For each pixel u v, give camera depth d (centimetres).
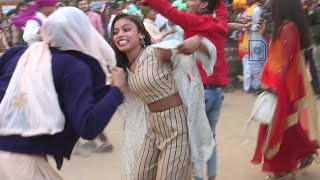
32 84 250
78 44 257
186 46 321
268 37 493
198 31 402
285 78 437
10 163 249
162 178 336
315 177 488
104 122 246
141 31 343
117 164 539
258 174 496
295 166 467
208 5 420
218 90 439
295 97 441
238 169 511
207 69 346
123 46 336
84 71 249
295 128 459
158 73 333
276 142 444
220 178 488
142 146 361
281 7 436
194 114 341
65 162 546
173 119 340
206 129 349
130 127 371
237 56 948
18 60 268
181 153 338
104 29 891
